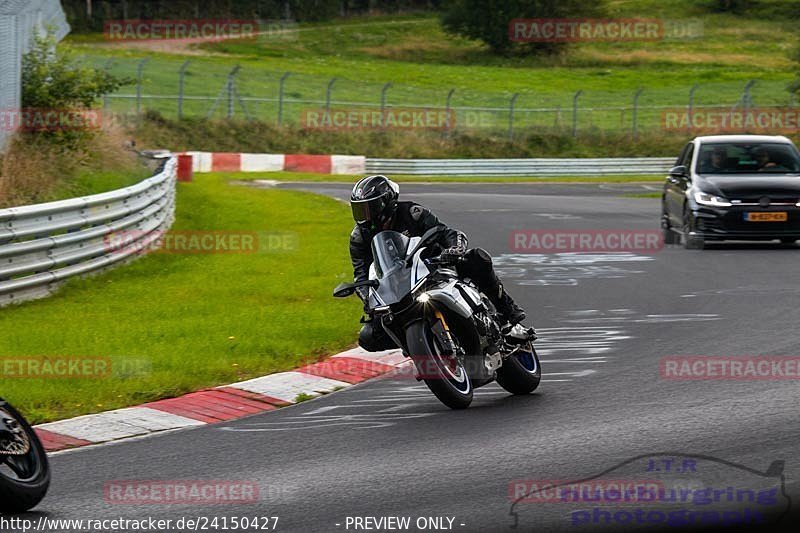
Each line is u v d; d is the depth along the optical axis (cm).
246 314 4056
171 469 2152
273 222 7731
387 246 2675
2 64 7206
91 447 2341
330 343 3538
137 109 16100
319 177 13888
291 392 2867
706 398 2648
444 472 2067
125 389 2855
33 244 4447
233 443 2350
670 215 6644
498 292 2794
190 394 2856
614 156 17488
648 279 5031
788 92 19538
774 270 5144
